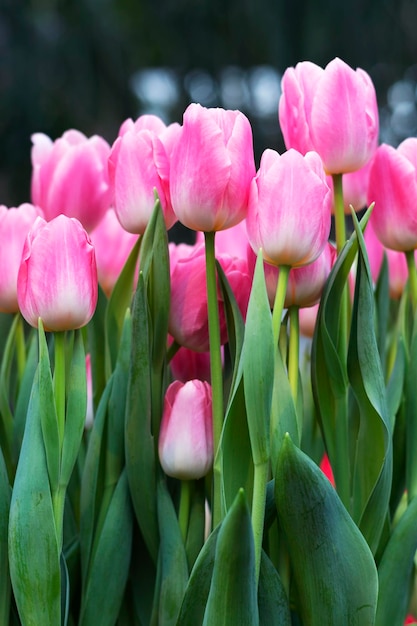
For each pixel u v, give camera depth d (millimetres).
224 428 851
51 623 854
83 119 4969
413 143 960
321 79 917
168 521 908
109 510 915
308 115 924
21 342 1012
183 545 905
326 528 833
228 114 881
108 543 909
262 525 836
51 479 860
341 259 882
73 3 4965
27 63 4816
